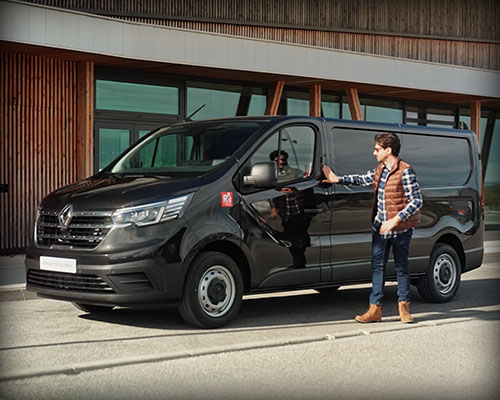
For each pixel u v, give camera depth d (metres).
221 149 7.28
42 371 5.10
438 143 8.95
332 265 7.62
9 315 7.46
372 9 17.84
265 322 7.20
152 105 14.77
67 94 13.49
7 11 11.20
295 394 4.67
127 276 6.38
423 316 7.66
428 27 18.91
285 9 16.47
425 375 5.20
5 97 12.71
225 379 5.01
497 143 21.75
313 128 7.69
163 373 5.16
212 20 15.48
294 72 14.55
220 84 15.77
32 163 13.10
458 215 8.98
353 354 5.81
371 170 8.10
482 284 10.38
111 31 12.34
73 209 6.68
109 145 14.23
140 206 6.46
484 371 5.32
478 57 20.11
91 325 6.93
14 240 12.99
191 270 6.64
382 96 18.81
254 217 7.03
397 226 7.10
